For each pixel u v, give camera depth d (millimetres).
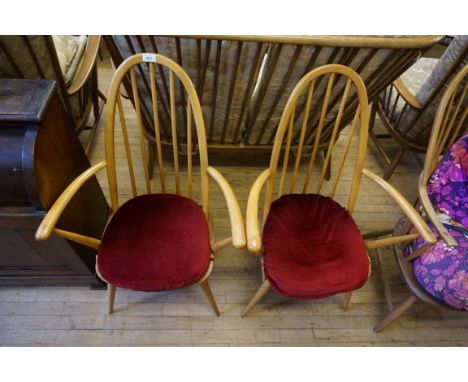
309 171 1175
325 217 1144
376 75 1247
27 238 1026
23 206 930
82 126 1590
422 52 1121
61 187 1021
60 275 1268
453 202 1149
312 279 972
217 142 1632
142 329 1293
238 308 1364
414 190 1841
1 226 954
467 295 959
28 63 1154
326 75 1201
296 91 937
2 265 1184
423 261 1038
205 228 1077
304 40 1006
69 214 1052
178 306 1355
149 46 1139
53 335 1258
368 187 1841
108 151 1028
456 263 1004
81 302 1343
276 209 1153
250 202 914
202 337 1288
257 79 1280
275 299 1391
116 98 969
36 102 872
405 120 1554
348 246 1060
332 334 1317
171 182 1797
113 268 955
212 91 1306
